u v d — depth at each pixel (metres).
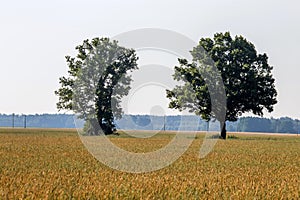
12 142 48.28
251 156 34.53
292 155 36.44
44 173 21.06
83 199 15.26
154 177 20.23
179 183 18.58
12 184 17.44
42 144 44.72
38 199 14.84
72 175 20.47
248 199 15.67
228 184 18.70
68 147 40.22
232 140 64.56
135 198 15.61
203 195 16.30
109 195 15.63
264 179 20.70
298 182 19.92
